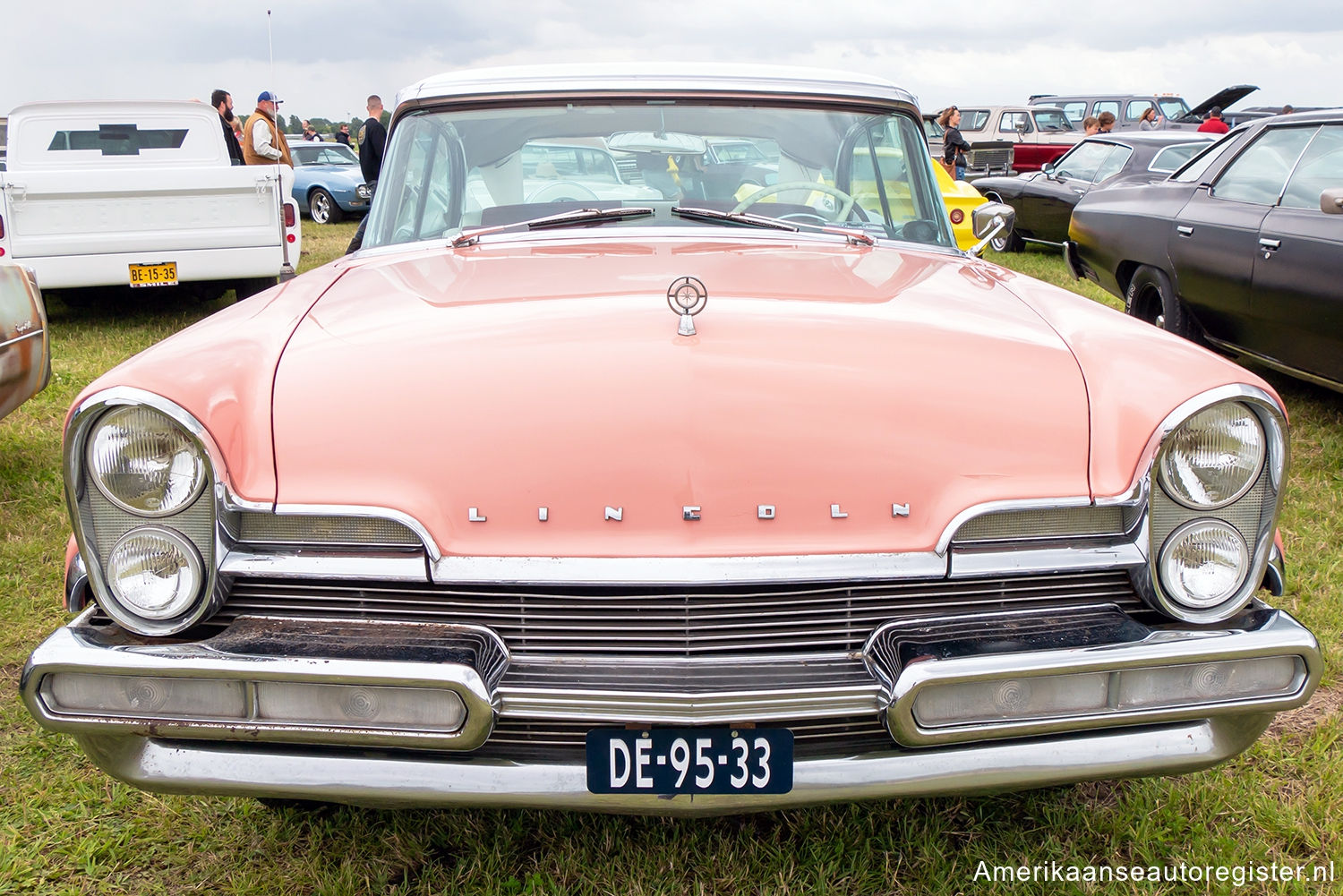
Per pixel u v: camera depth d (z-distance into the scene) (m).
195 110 8.57
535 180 2.86
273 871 2.10
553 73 2.97
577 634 1.73
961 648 1.67
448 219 2.83
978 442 1.77
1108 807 2.26
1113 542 1.78
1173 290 5.61
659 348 1.84
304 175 15.57
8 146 8.12
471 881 2.04
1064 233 10.62
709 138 2.88
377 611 1.75
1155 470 1.74
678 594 1.71
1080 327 2.04
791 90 2.93
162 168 7.17
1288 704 1.75
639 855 2.11
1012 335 1.98
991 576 1.75
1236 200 5.23
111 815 2.27
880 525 1.74
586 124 2.87
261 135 10.59
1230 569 1.77
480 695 1.61
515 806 1.70
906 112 3.02
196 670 1.62
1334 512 3.88
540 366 1.81
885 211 2.92
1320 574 3.34
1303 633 1.72
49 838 2.20
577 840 2.16
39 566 3.51
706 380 1.78
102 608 1.77
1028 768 1.74
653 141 2.87
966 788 1.73
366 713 1.65
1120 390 1.83
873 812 2.23
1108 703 1.71
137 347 6.73
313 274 2.54
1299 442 4.75
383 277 2.38
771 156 2.89
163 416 1.68
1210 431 1.74
